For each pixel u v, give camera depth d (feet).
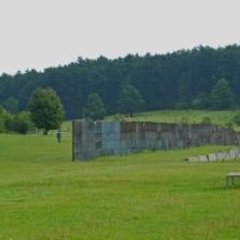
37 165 161.79
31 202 86.07
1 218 72.74
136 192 95.81
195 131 266.57
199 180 111.96
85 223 68.64
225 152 219.20
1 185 108.78
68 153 212.02
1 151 218.18
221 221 68.23
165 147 238.89
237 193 91.97
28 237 61.77
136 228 65.31
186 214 72.95
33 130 456.86
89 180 114.01
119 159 185.06
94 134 193.67
